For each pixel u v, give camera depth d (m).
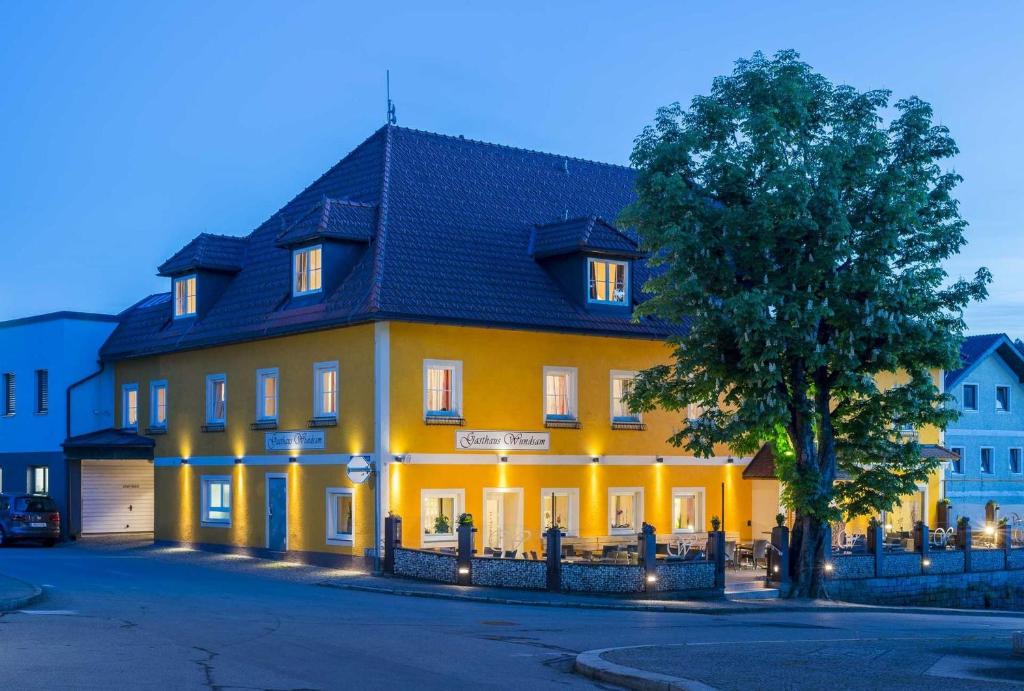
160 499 40.00
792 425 30.09
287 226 37.84
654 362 36.66
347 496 32.44
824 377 29.81
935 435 47.44
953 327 29.08
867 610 29.20
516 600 25.84
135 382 41.91
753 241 28.05
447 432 31.88
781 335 27.23
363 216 33.47
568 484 34.25
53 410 42.72
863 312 27.61
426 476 31.39
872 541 33.06
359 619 20.39
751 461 37.84
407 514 31.00
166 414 39.91
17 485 44.69
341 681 13.32
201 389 38.19
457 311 31.58
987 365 52.03
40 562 32.22
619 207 40.75
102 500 43.00
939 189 29.27
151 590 25.02
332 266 33.00
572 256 34.69
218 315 37.50
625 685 13.59
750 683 12.97
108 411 43.06
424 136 37.75
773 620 24.39
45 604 21.31
